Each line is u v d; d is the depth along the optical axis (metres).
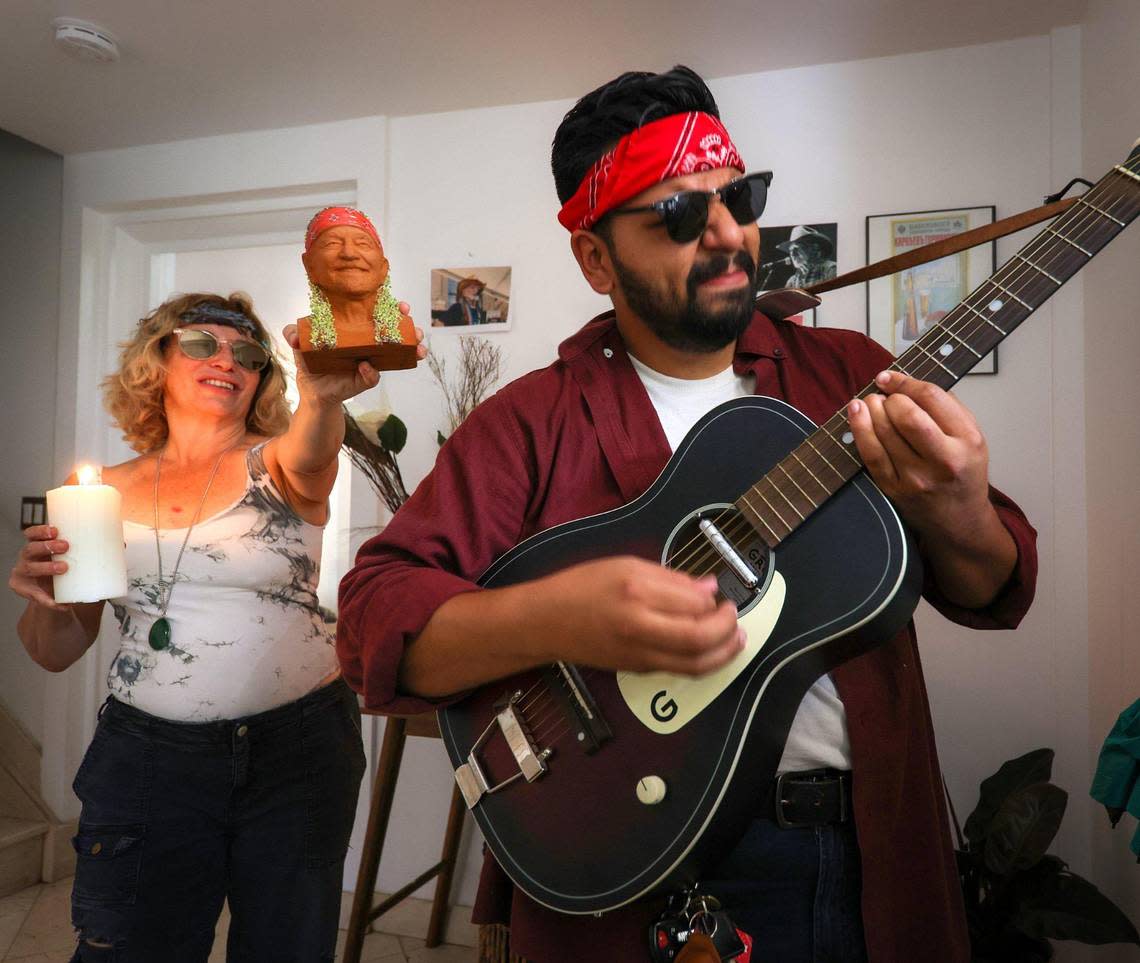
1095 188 0.69
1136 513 1.78
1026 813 1.74
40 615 1.58
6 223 3.29
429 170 2.80
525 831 0.69
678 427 0.78
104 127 2.93
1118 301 1.91
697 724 0.63
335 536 3.13
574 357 0.82
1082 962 2.08
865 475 0.64
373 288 1.23
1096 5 2.08
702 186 0.69
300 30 2.33
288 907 1.46
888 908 0.66
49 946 2.41
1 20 2.30
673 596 0.50
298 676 1.51
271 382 1.82
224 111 2.80
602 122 0.72
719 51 2.41
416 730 2.12
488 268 2.73
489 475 0.77
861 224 2.42
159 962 1.40
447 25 2.30
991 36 2.31
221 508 1.55
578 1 2.18
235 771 1.43
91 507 1.40
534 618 0.56
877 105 2.42
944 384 0.63
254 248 3.33
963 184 2.35
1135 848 1.33
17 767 3.04
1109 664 1.96
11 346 3.26
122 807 1.39
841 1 2.16
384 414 2.33
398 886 2.67
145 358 1.65
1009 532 0.64
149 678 1.44
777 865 0.68
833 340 0.81
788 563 0.64
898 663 0.70
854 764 0.67
